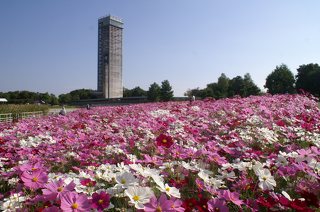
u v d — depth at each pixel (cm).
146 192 186
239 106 963
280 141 487
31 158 377
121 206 220
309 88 5469
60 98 9294
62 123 859
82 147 432
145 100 6109
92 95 10312
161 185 207
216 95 4906
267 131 486
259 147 425
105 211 221
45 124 813
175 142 439
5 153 407
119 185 204
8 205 215
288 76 4872
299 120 637
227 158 390
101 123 755
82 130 620
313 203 214
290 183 277
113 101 7175
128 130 575
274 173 289
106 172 268
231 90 5169
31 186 217
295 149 397
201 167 306
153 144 426
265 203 207
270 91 4916
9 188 300
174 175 282
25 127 727
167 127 570
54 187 200
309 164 278
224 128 578
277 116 705
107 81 9956
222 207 192
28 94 9512
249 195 255
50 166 366
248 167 275
